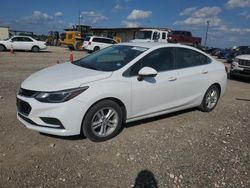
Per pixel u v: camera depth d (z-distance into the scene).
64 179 3.47
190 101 5.95
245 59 12.31
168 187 3.48
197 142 4.81
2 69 11.59
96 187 3.37
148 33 24.83
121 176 3.62
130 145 4.49
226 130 5.51
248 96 9.12
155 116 5.49
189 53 5.94
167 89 5.30
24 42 25.14
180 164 4.02
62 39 40.62
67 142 4.43
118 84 4.55
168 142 4.71
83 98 4.20
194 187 3.51
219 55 36.53
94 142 4.50
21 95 4.41
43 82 4.36
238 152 4.54
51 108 4.11
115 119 4.65
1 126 4.88
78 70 4.82
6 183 3.32
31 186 3.30
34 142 4.36
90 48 29.50
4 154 3.94
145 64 5.03
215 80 6.40
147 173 3.73
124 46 5.61
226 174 3.84
